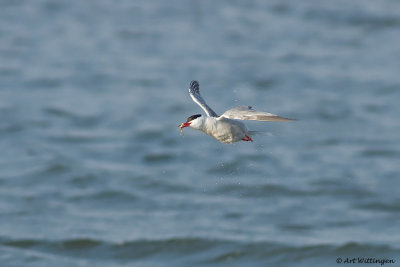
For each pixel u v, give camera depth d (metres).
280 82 33.97
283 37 42.31
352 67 36.41
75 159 24.33
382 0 49.56
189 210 20.58
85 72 35.88
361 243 18.09
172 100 31.42
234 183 22.45
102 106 30.67
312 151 25.22
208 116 9.95
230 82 33.78
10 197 21.17
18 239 18.38
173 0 51.97
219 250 18.03
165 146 26.03
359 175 22.97
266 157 24.69
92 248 18.14
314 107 30.16
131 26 45.03
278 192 21.81
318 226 19.39
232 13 47.94
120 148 25.78
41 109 30.08
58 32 43.94
